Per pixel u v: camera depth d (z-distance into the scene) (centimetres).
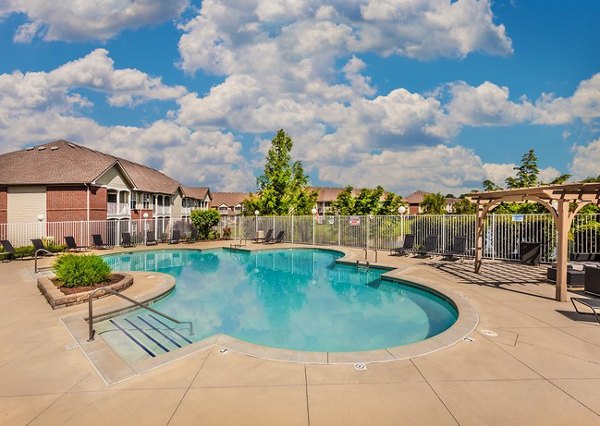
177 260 1967
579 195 852
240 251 2203
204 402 423
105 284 1027
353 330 825
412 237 1798
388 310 984
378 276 1421
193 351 566
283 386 458
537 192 901
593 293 776
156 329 788
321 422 380
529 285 1039
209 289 1255
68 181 2439
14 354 576
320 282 1369
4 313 808
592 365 511
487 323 694
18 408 416
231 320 906
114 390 455
